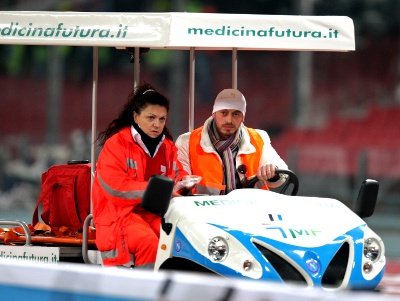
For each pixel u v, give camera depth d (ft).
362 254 59.36
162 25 67.05
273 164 68.13
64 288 38.86
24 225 68.03
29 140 364.79
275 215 60.03
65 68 376.48
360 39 350.64
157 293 35.81
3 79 382.22
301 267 56.34
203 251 56.59
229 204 60.80
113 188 62.39
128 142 63.98
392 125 297.12
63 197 72.74
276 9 350.23
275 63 376.68
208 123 69.77
